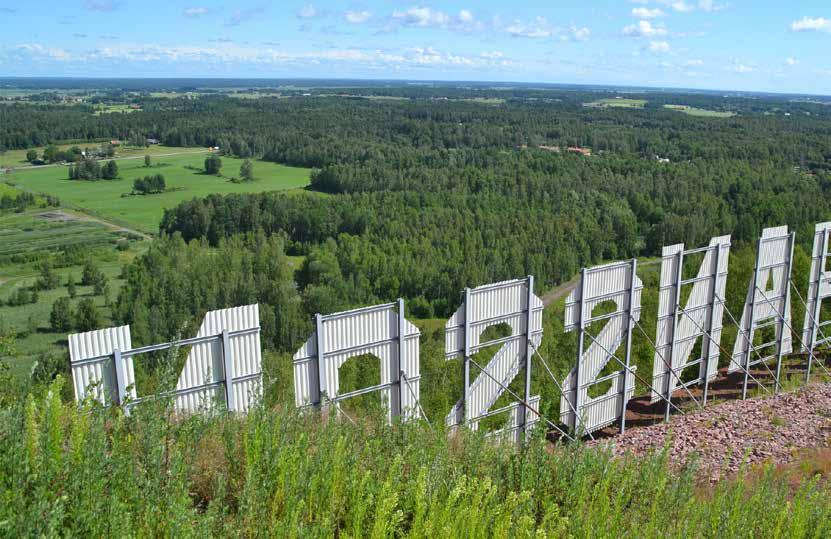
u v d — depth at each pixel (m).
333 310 55.09
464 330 14.16
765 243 19.20
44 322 58.62
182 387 11.04
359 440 8.80
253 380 11.75
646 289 33.53
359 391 13.07
